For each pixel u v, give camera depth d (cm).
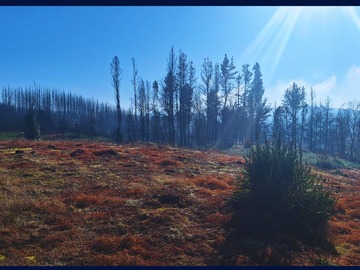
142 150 1914
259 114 4800
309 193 755
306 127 5316
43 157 1450
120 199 862
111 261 549
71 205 799
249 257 593
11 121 5369
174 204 850
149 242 630
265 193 774
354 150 4666
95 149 1817
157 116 4409
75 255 566
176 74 4191
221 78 4597
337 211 931
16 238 608
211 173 1335
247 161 853
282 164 782
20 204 759
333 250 651
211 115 4606
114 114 7394
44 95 7306
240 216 757
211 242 652
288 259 596
